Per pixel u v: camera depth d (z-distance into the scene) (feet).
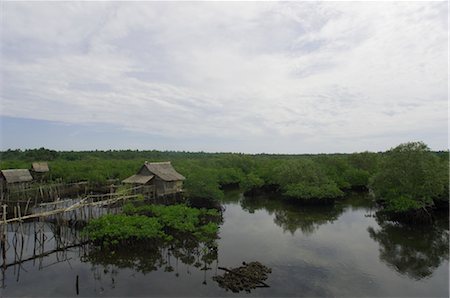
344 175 269.85
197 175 198.39
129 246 111.75
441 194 174.40
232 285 87.86
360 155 309.22
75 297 82.17
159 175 197.77
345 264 107.76
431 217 164.04
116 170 286.25
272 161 344.28
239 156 407.85
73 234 132.77
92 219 126.41
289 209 207.62
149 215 147.64
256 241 132.57
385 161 171.42
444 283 94.12
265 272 98.63
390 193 163.22
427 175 154.81
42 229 121.70
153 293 84.58
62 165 295.48
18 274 95.96
